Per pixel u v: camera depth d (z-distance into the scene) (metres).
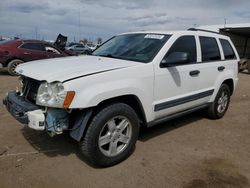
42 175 3.54
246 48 34.06
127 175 3.64
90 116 3.52
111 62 4.14
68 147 4.34
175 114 4.91
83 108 3.41
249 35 32.47
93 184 3.41
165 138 4.95
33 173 3.58
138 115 4.28
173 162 4.05
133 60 4.38
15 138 4.57
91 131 3.54
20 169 3.65
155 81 4.25
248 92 10.63
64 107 3.33
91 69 3.68
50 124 3.45
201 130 5.48
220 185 3.50
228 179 3.65
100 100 3.50
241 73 19.83
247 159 4.28
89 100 3.40
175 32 4.84
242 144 4.88
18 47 11.36
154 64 4.25
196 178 3.64
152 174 3.69
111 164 3.82
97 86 3.53
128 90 3.81
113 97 3.66
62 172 3.64
